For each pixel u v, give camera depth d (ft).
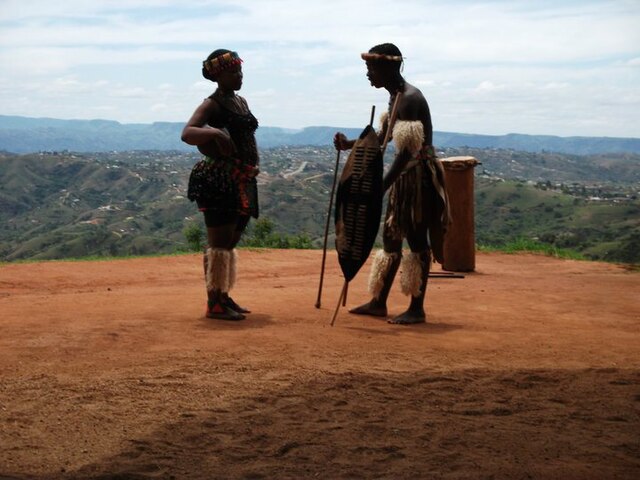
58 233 641.40
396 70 20.48
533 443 11.39
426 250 20.74
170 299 23.56
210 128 19.10
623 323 21.66
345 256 20.02
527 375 15.26
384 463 10.41
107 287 28.81
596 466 10.45
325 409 12.72
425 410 12.88
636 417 12.80
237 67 19.69
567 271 36.60
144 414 12.17
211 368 14.96
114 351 16.14
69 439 11.00
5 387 13.35
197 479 9.68
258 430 11.60
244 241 59.62
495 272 35.37
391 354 16.75
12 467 9.85
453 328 20.21
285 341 17.51
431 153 20.39
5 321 19.10
